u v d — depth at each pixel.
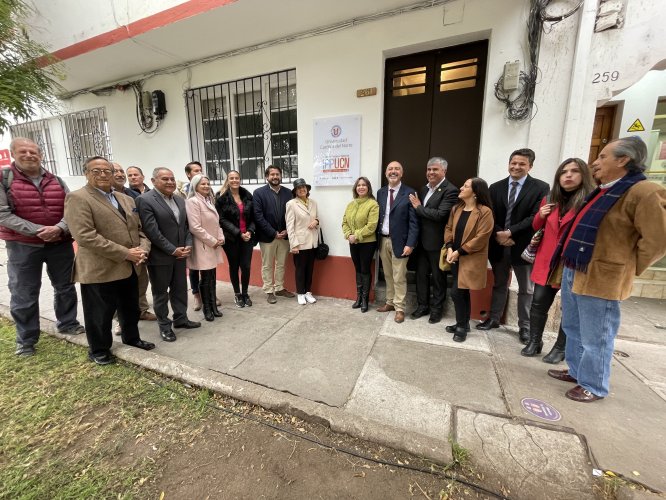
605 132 4.11
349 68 3.54
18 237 2.63
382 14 3.25
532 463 1.66
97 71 4.65
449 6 3.03
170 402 2.16
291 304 3.92
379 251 3.75
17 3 3.67
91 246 2.34
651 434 1.84
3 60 3.57
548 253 2.49
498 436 1.83
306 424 1.97
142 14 3.56
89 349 2.67
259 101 4.28
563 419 1.96
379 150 3.61
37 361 2.65
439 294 3.32
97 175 2.41
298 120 3.91
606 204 1.92
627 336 3.12
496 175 3.15
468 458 1.70
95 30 3.90
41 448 1.79
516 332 3.15
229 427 1.96
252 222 3.83
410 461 1.70
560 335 2.61
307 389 2.30
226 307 3.85
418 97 3.55
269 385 2.36
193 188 3.29
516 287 3.25
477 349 2.83
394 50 3.38
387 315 3.57
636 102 3.84
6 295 4.29
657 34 2.51
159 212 2.89
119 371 2.49
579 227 2.06
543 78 2.85
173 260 3.05
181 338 3.08
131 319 2.82
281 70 3.90
